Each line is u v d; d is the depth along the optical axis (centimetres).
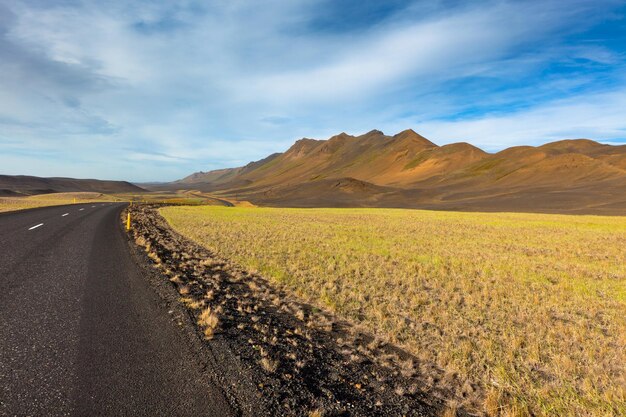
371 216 4488
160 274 901
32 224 1827
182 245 1528
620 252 1836
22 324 522
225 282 957
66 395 352
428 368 558
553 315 854
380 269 1264
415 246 1881
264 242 1784
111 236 1563
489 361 594
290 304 820
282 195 18000
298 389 421
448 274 1248
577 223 3609
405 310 843
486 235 2503
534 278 1221
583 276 1278
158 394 368
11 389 356
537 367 583
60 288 716
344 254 1537
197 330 550
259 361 475
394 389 472
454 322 771
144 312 609
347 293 952
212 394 379
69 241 1335
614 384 534
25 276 792
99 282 780
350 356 561
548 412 459
